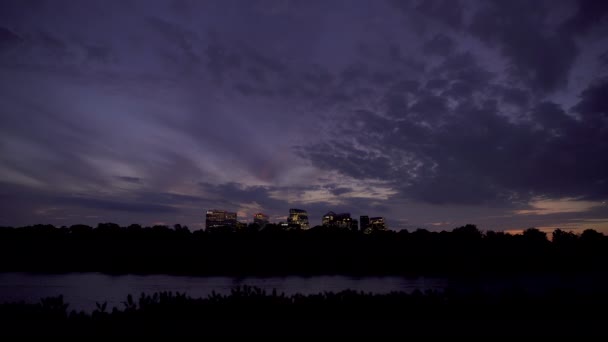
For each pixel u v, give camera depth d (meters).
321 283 36.41
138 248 83.38
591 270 51.91
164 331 7.60
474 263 59.66
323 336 7.57
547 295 10.13
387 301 9.33
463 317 8.94
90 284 35.22
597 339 7.66
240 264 66.94
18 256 70.25
